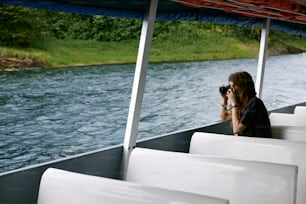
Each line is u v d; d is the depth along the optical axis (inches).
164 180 83.6
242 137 108.6
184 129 147.3
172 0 122.8
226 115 162.7
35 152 113.4
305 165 95.2
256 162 78.4
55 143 118.3
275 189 74.6
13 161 108.0
